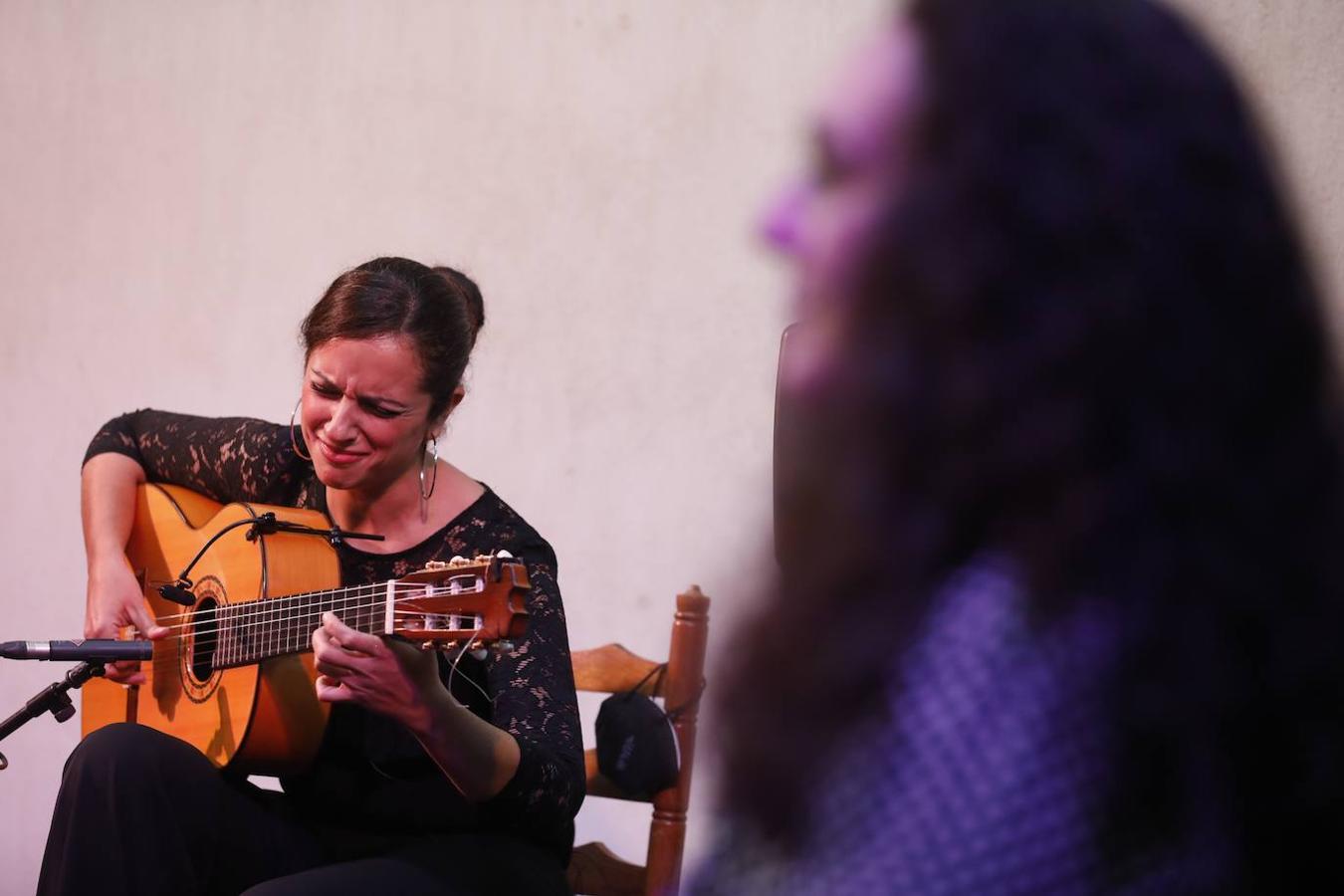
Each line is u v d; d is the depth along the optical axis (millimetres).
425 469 2723
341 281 2621
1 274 5086
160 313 4805
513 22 4289
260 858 2453
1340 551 574
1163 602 572
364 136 4496
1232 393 565
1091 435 564
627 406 3992
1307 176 3107
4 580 4965
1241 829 590
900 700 604
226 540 2738
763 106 3883
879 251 574
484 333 4211
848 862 606
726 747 616
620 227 4062
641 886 2988
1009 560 591
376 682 2148
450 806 2520
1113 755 592
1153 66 582
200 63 4816
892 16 625
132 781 2309
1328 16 3133
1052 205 559
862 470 583
